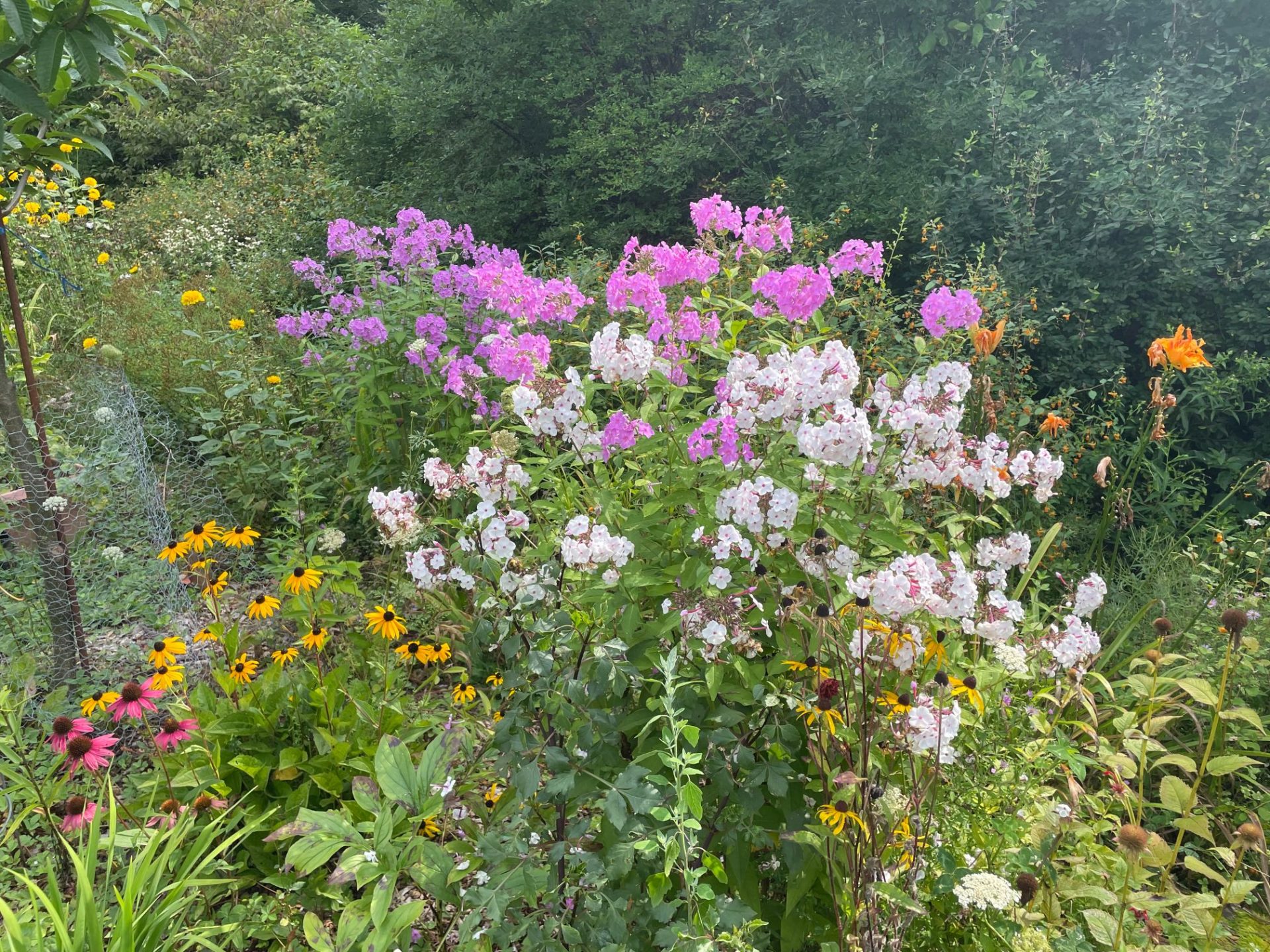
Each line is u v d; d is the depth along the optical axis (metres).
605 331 2.74
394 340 5.24
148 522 4.52
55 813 2.57
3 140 3.12
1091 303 5.32
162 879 2.35
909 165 6.52
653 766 2.18
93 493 4.55
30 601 3.92
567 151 8.69
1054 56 6.75
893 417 2.60
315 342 6.18
